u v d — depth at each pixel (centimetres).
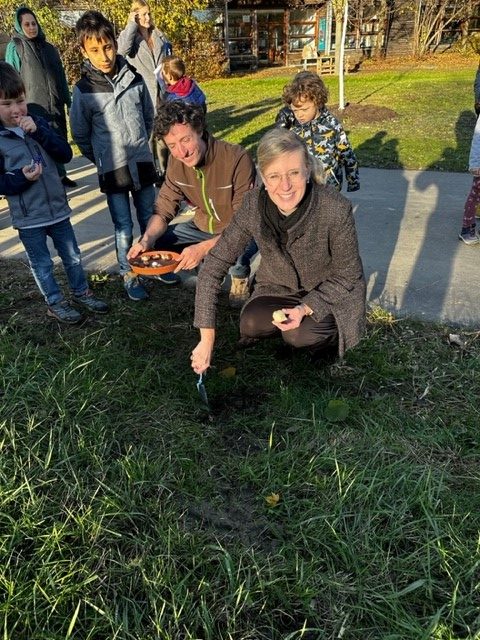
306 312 255
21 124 303
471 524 207
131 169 359
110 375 298
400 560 195
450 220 528
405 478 225
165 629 176
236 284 368
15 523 205
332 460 235
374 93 1320
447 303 372
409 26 2209
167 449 249
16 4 1371
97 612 181
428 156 750
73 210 601
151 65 616
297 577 191
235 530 212
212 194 309
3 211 605
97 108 341
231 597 183
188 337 341
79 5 1541
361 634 176
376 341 326
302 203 237
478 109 452
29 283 420
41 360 311
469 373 294
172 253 310
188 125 273
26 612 177
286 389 280
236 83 1766
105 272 437
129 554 202
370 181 662
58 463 234
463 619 176
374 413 267
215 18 1945
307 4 2183
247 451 249
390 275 418
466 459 240
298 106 327
